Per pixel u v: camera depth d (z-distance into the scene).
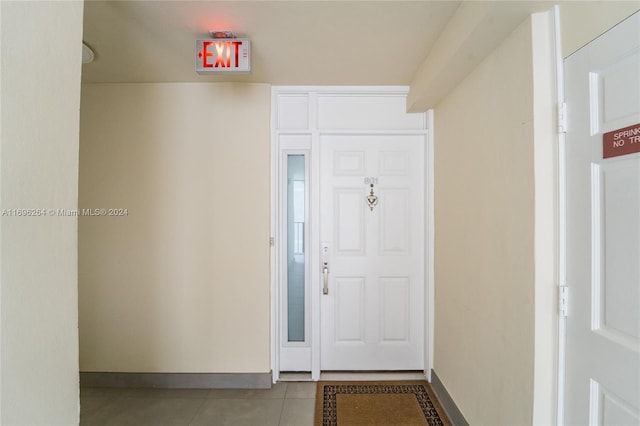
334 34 1.83
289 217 2.72
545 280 1.27
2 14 0.68
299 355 2.68
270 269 2.57
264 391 2.45
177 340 2.51
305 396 2.38
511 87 1.43
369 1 1.53
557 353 1.25
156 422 2.10
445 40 1.75
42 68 0.78
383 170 2.70
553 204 1.27
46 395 0.80
